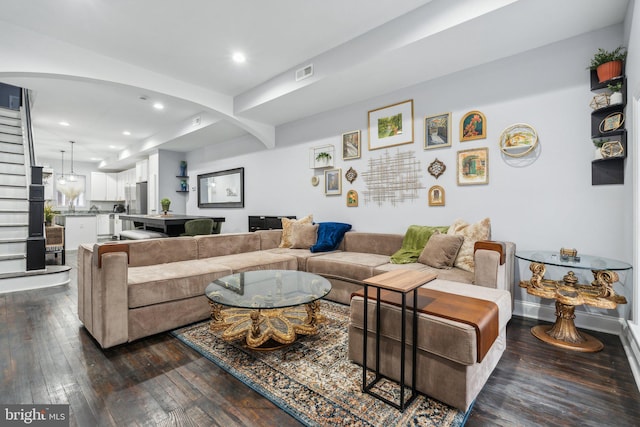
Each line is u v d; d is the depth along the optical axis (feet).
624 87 7.08
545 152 8.46
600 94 7.52
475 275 7.41
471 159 9.77
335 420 4.42
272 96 12.43
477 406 4.75
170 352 6.57
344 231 12.77
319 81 10.66
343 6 7.98
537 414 4.55
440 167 10.49
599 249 7.70
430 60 9.23
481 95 9.57
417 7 8.07
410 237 10.32
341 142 13.53
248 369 5.85
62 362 6.13
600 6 6.77
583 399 4.91
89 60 10.17
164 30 9.05
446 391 4.69
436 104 10.57
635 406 4.71
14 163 13.85
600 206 7.68
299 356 6.35
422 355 4.98
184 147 22.11
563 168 8.20
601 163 7.63
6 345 6.89
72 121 17.92
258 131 15.76
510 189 9.07
